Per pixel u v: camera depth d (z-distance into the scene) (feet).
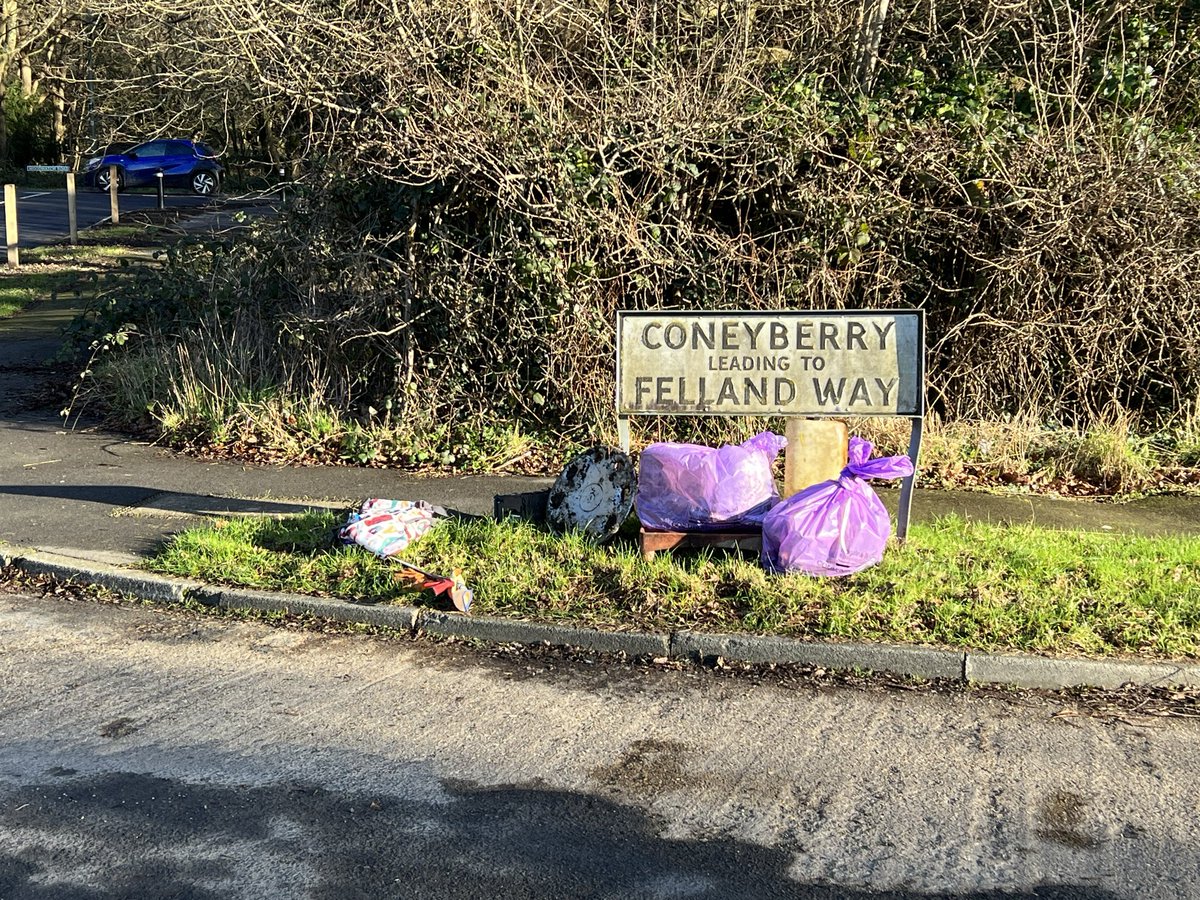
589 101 31.01
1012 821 12.74
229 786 13.61
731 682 16.80
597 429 30.17
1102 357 30.66
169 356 34.47
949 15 38.83
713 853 12.12
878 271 30.78
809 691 16.46
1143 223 29.96
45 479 28.12
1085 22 34.63
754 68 35.27
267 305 34.45
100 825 12.69
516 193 29.14
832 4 38.37
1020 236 30.19
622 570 19.66
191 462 29.91
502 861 11.96
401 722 15.46
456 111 29.45
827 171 30.27
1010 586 18.95
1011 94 33.60
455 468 29.40
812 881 11.59
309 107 31.94
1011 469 28.12
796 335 21.30
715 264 30.55
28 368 41.81
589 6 34.99
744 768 14.07
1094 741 14.78
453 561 20.57
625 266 30.60
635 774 13.93
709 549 20.58
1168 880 11.55
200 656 17.94
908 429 29.22
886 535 19.86
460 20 31.86
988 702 16.06
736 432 30.01
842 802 13.21
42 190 123.85
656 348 21.63
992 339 30.71
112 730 15.21
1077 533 22.76
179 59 39.88
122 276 53.67
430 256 30.91
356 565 20.66
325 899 11.28
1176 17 35.24
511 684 16.78
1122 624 17.56
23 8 81.25
